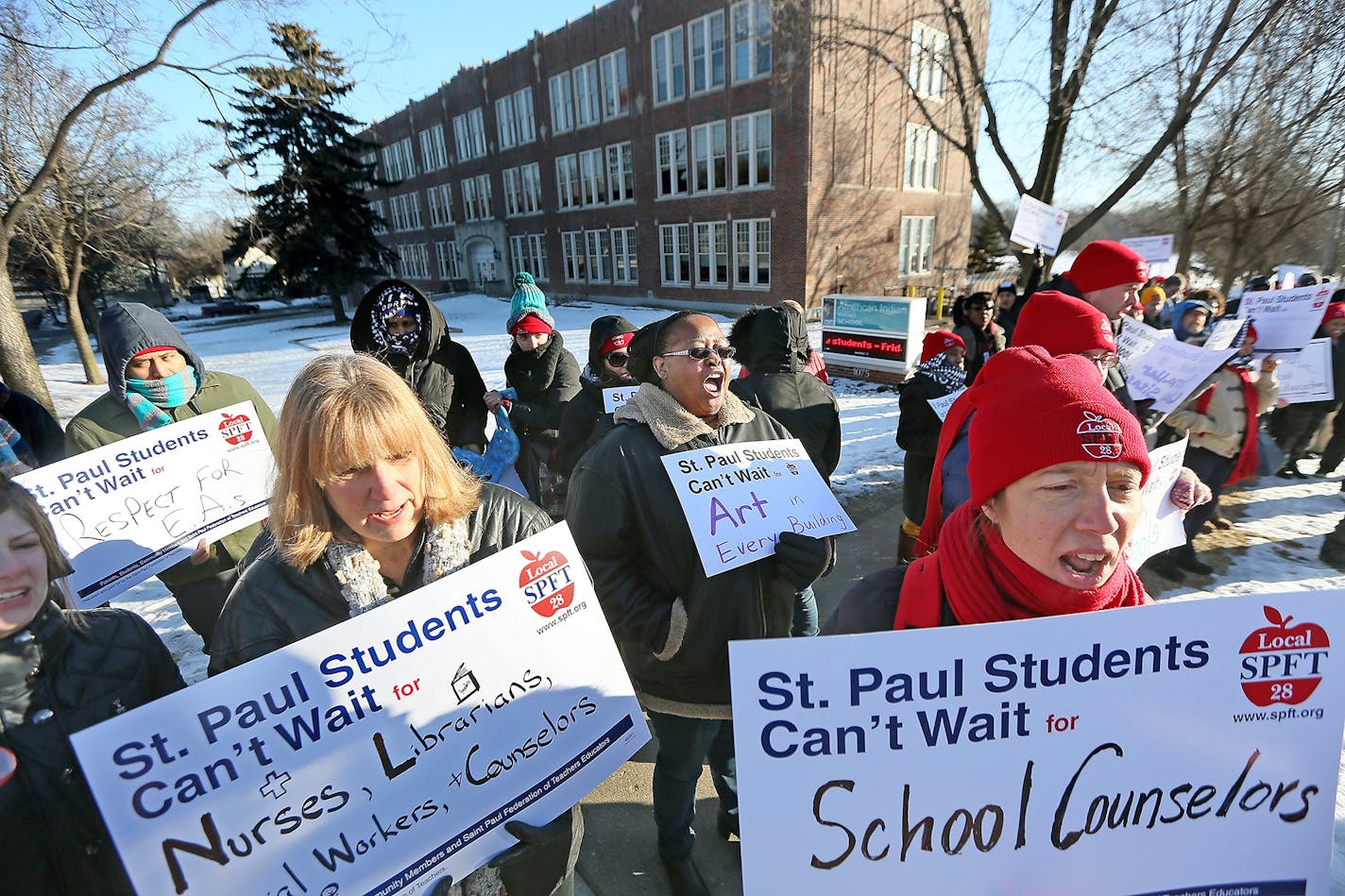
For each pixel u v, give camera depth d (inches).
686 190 888.9
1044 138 342.0
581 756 53.0
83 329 548.1
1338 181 407.2
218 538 89.9
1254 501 191.9
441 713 47.8
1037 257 258.2
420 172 1494.8
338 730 44.8
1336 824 85.0
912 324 350.9
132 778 39.2
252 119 971.3
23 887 43.6
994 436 41.6
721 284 880.3
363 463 44.3
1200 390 119.4
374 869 45.8
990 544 44.8
